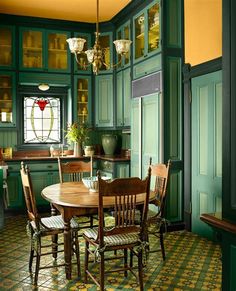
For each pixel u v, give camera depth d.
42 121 6.05
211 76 3.85
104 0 4.82
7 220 4.93
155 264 3.23
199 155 4.10
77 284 2.82
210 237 3.93
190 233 4.23
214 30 3.77
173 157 4.30
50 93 6.03
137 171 4.92
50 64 5.70
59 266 2.92
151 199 2.90
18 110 5.76
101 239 2.50
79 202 2.74
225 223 1.69
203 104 4.01
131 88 5.05
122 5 5.02
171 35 4.27
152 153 4.45
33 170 5.32
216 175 3.81
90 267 3.19
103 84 5.84
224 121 1.75
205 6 3.90
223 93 1.76
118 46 3.27
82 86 5.91
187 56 4.27
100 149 6.19
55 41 5.71
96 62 3.37
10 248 3.70
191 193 4.27
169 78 4.25
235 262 1.66
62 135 6.14
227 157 1.72
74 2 4.90
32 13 5.34
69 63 5.78
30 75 5.56
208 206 3.96
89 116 5.93
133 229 2.59
